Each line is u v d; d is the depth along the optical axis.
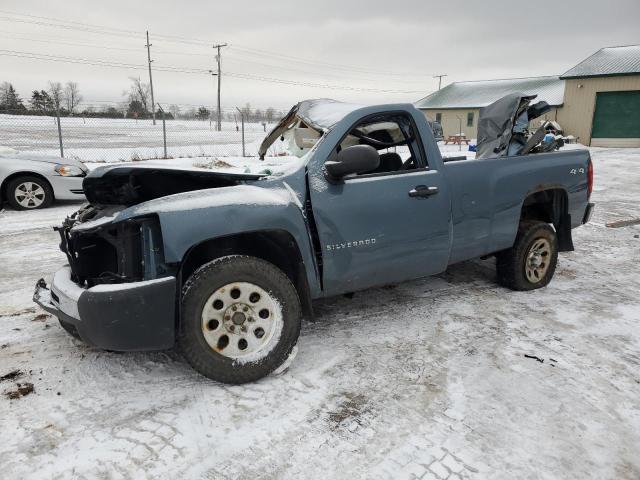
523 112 4.46
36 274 4.84
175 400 2.71
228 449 2.32
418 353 3.27
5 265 5.13
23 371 2.99
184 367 3.05
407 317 3.86
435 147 3.57
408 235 3.40
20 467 2.18
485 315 3.92
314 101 3.92
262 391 2.80
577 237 6.66
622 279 4.90
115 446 2.33
